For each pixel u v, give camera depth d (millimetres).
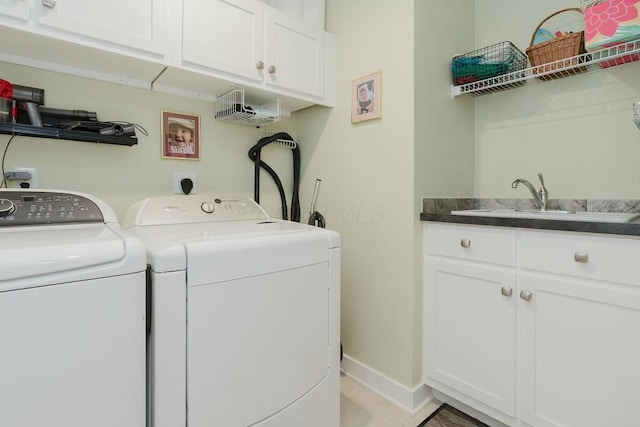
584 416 1136
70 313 695
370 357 1785
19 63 1288
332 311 1242
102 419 743
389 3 1663
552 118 1681
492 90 1812
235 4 1528
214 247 911
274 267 1038
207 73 1460
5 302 625
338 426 1286
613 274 1064
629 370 1044
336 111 1947
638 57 1385
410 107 1573
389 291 1684
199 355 882
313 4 1883
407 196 1595
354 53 1842
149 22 1301
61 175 1391
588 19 1323
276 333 1048
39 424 667
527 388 1273
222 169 1883
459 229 1479
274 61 1677
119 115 1527
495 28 1892
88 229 934
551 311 1207
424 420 1520
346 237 1901
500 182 1870
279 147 2158
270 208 2109
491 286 1377
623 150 1476
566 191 1639
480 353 1417
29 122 1271
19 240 750
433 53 1672
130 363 778
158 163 1649
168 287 829
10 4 1035
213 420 911
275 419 1054
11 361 635
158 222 1304
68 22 1129
